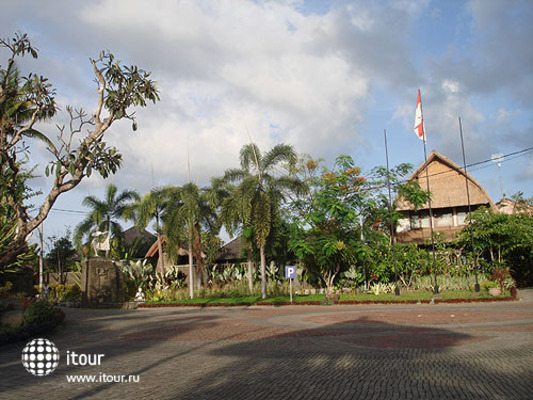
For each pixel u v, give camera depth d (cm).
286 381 748
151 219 3334
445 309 2038
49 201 1426
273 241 3072
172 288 3366
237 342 1241
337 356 968
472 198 3622
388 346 1083
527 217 3131
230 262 4141
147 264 3825
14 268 2033
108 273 3091
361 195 3184
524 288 3145
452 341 1130
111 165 1370
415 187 3216
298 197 3147
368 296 2711
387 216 3244
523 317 1633
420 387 684
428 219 3819
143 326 1769
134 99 1393
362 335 1291
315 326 1555
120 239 4034
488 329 1336
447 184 3734
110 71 1395
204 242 3388
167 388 724
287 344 1169
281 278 3438
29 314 1476
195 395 675
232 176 2988
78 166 1395
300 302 2614
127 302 2970
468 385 689
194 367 895
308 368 850
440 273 3123
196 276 3572
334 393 665
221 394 677
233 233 3048
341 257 3036
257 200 2805
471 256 3145
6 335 1280
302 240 2886
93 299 3022
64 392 711
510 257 3259
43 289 3372
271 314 2100
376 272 3150
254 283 3284
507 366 820
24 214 1488
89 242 3953
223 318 1983
